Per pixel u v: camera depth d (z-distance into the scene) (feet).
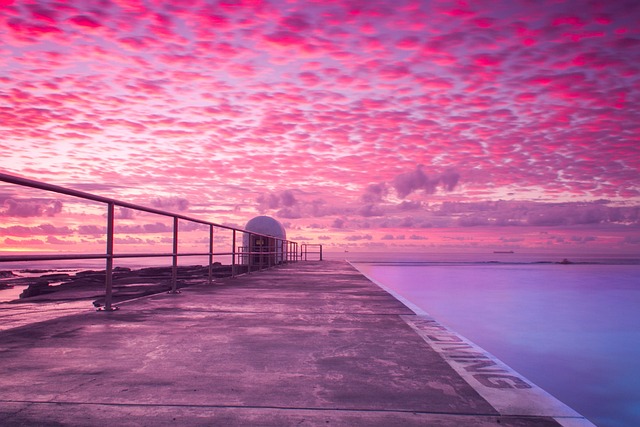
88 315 15.55
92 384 7.80
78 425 6.04
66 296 31.40
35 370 8.64
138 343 11.04
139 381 8.00
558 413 6.61
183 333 12.32
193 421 6.20
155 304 18.74
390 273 187.01
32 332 12.38
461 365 9.20
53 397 7.13
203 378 8.20
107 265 16.61
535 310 68.28
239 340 11.46
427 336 12.12
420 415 6.48
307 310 17.06
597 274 183.73
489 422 6.25
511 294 94.43
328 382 8.01
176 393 7.36
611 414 25.40
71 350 10.27
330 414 6.50
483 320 58.80
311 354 10.05
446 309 69.46
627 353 40.06
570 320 58.34
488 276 165.58
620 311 67.10
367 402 7.00
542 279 147.33
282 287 27.68
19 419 6.23
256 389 7.59
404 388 7.69
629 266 303.07
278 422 6.19
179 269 74.79
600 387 30.32
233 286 28.45
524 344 44.06
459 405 6.89
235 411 6.59
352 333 12.47
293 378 8.23
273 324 13.88
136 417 6.33
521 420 6.33
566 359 38.04
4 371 8.57
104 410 6.59
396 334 12.37
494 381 8.10
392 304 18.97
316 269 54.95
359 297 21.71
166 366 8.98
